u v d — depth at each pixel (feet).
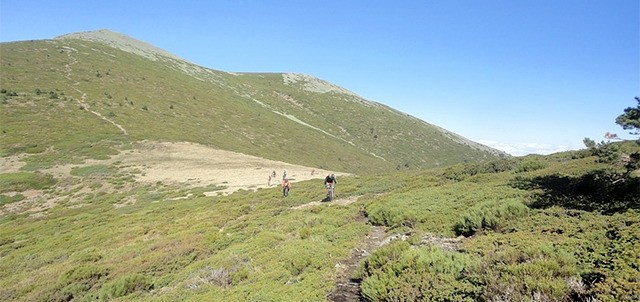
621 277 19.42
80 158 170.91
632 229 27.27
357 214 59.00
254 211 78.89
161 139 217.15
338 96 582.35
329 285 29.66
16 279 56.59
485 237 33.22
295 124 416.05
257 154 268.21
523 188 53.47
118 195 128.36
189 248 55.52
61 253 68.39
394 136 479.41
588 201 40.06
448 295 21.57
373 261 30.53
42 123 204.54
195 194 118.62
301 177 148.56
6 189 132.16
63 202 125.18
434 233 40.27
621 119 38.60
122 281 43.24
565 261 22.91
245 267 40.34
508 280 21.06
